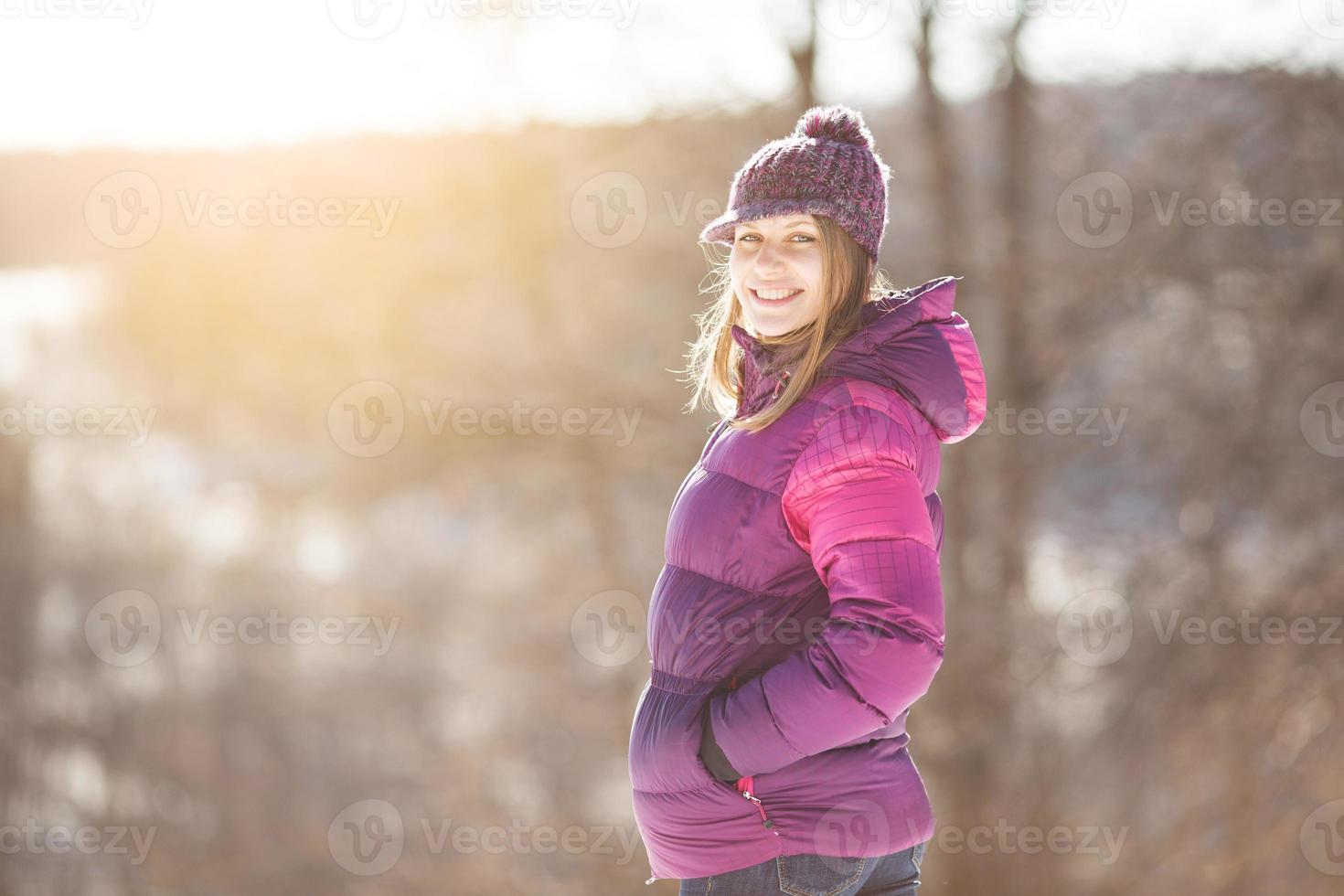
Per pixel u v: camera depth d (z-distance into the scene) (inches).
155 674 666.2
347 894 599.5
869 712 65.0
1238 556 416.8
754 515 70.1
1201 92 404.2
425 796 577.9
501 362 479.2
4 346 601.0
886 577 64.7
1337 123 395.2
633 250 458.6
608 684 494.9
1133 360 433.1
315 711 624.4
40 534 663.1
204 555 633.6
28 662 684.7
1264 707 402.3
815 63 426.9
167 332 484.1
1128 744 413.7
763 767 68.2
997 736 420.8
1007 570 438.3
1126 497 425.4
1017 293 440.8
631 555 482.0
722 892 72.7
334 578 557.9
